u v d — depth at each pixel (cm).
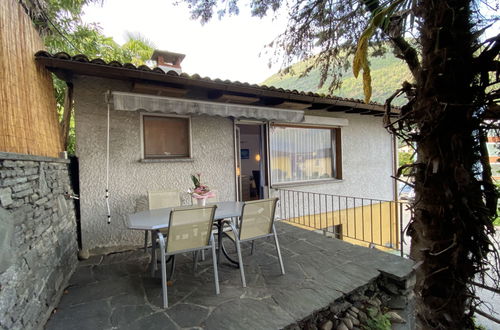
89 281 317
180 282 310
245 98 477
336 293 280
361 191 737
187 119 496
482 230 103
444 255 108
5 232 172
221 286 299
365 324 277
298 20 328
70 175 400
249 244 443
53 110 354
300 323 240
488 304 124
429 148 109
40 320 225
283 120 511
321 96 516
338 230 701
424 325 117
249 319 238
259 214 323
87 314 247
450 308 110
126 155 439
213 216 292
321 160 690
